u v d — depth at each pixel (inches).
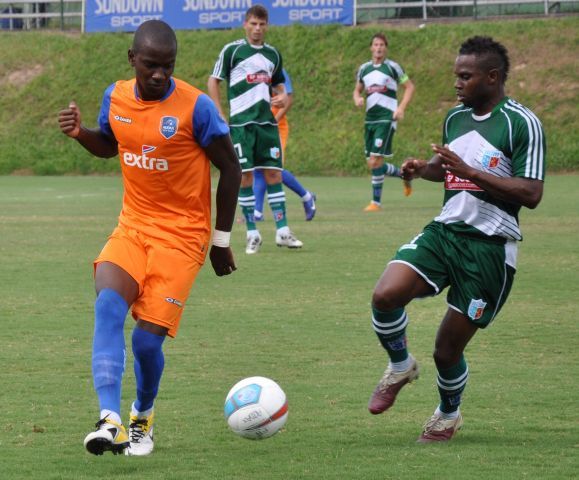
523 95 3622.0
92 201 2605.8
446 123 665.6
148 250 617.3
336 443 619.8
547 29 3831.2
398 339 634.8
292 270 1389.0
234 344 922.7
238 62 1537.9
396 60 3806.6
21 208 2394.2
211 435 639.1
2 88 4084.6
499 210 634.2
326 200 2640.3
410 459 579.2
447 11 4084.6
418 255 636.7
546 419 671.8
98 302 592.1
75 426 657.0
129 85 629.3
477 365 837.2
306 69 3843.5
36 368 828.0
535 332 974.4
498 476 542.0
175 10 4089.6
